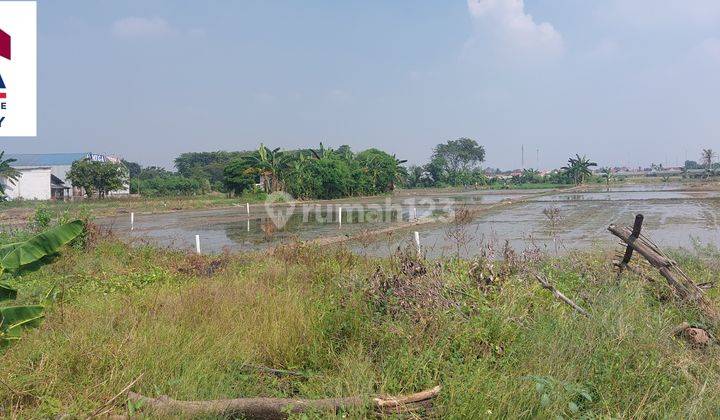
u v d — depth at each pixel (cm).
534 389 376
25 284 882
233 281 833
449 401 378
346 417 372
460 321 512
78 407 381
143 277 1031
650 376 409
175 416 374
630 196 4866
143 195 6831
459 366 419
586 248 1430
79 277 1016
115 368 431
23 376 414
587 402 389
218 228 2567
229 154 10931
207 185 8025
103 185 6084
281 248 1179
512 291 594
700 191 5650
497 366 440
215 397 412
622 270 714
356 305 559
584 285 693
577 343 454
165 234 2306
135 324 537
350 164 6769
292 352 502
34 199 5538
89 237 1395
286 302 626
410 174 10806
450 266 705
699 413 359
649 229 2038
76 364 444
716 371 438
